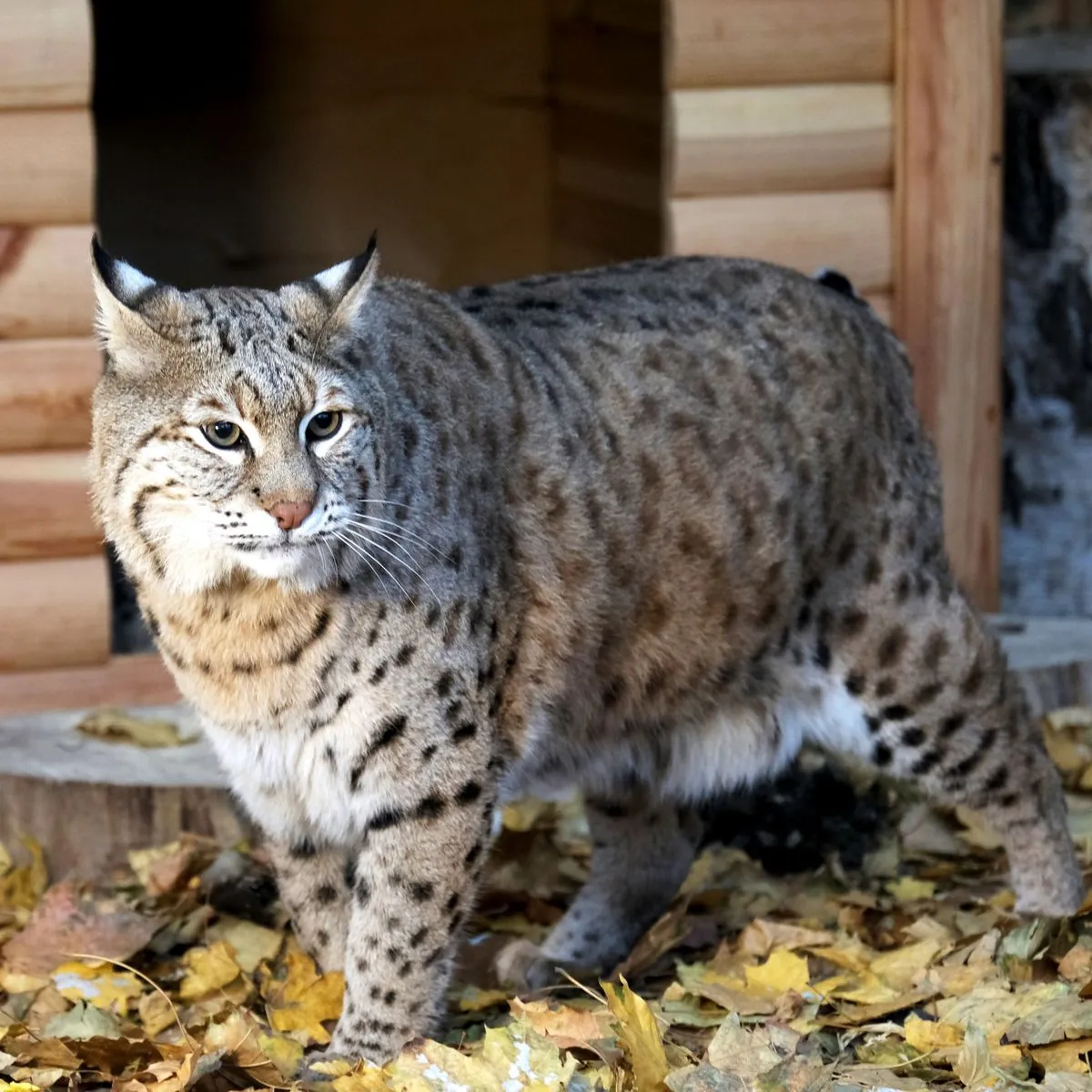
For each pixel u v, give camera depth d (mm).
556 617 6219
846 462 6781
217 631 5719
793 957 6535
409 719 5773
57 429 8453
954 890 7676
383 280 6367
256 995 6785
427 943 5941
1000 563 10023
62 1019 6383
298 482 5363
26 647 8539
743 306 6820
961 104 9078
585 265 13328
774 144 9016
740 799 8008
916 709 6953
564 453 6223
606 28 12547
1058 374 10281
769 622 6727
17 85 8219
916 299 9219
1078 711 8625
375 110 13828
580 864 8062
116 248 13852
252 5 13656
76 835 7668
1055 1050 5738
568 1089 5410
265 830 6324
